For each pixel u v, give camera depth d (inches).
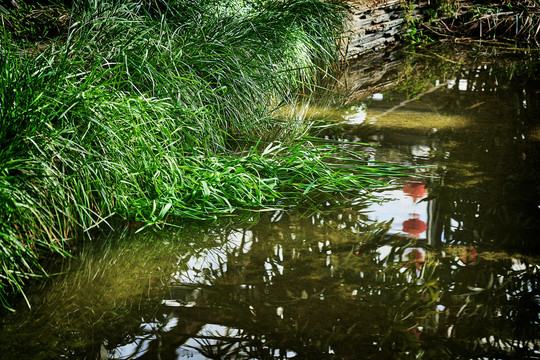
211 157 140.3
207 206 125.8
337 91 224.8
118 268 100.2
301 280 95.4
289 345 77.7
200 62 168.9
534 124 176.7
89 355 75.8
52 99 114.2
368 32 303.1
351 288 92.5
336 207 125.5
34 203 100.6
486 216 117.1
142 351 76.5
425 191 130.0
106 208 120.2
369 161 148.1
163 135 136.7
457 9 338.6
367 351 76.2
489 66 261.6
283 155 152.8
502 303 87.4
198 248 107.8
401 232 112.3
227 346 77.4
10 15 192.4
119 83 142.6
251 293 91.4
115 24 163.2
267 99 190.4
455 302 88.0
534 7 334.3
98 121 118.6
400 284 93.4
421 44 314.2
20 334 80.7
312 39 228.2
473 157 149.8
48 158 107.7
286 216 121.7
